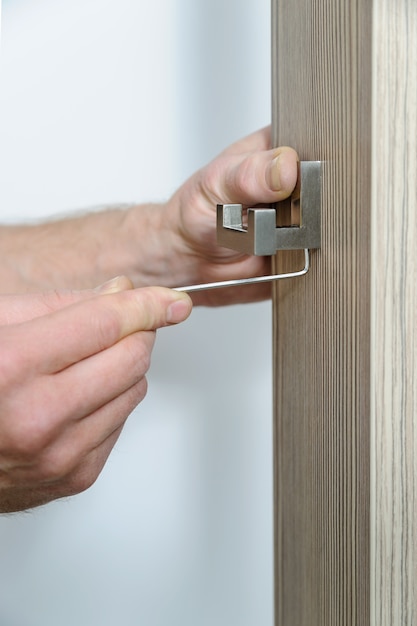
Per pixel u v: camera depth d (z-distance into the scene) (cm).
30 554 90
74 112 82
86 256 79
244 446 91
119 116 82
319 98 51
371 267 44
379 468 45
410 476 46
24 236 82
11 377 45
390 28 42
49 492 52
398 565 46
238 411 90
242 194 57
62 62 81
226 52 82
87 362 47
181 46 81
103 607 91
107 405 50
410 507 46
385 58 43
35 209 83
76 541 90
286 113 58
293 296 58
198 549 92
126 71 82
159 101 82
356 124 46
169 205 74
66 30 81
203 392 89
